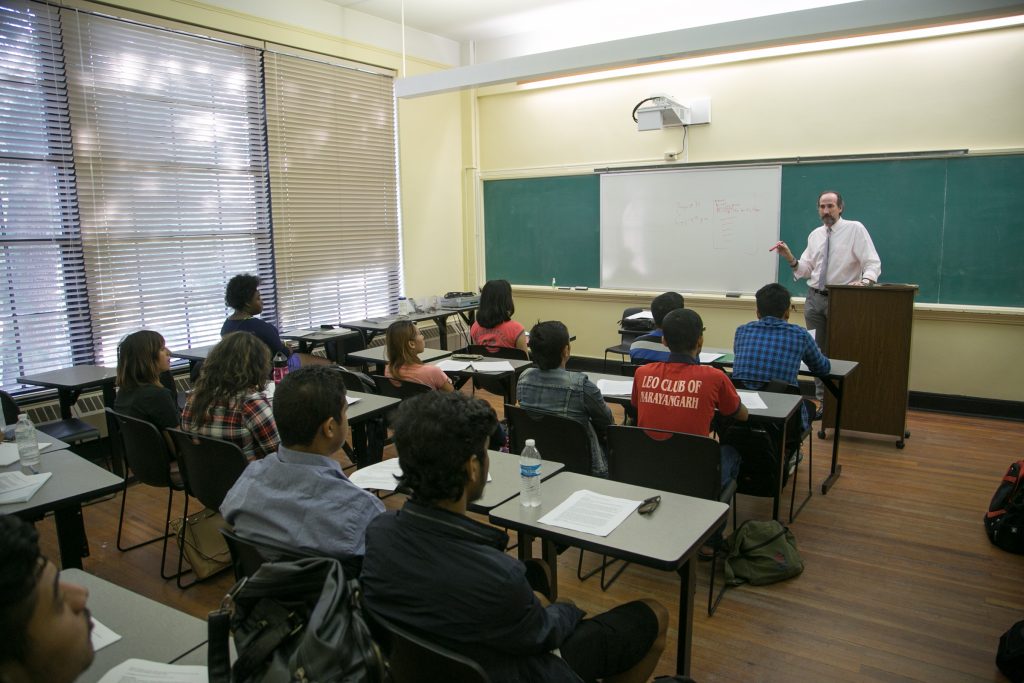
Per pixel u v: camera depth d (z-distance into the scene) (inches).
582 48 168.6
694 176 233.1
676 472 95.0
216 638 39.7
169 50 185.9
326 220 232.2
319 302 232.8
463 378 159.3
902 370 167.0
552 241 268.2
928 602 101.6
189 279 196.2
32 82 160.2
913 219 199.5
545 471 85.0
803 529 126.8
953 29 187.3
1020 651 82.2
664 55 158.9
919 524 128.1
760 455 113.4
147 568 116.9
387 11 233.8
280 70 213.2
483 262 287.4
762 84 218.4
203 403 100.0
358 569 58.7
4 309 160.1
